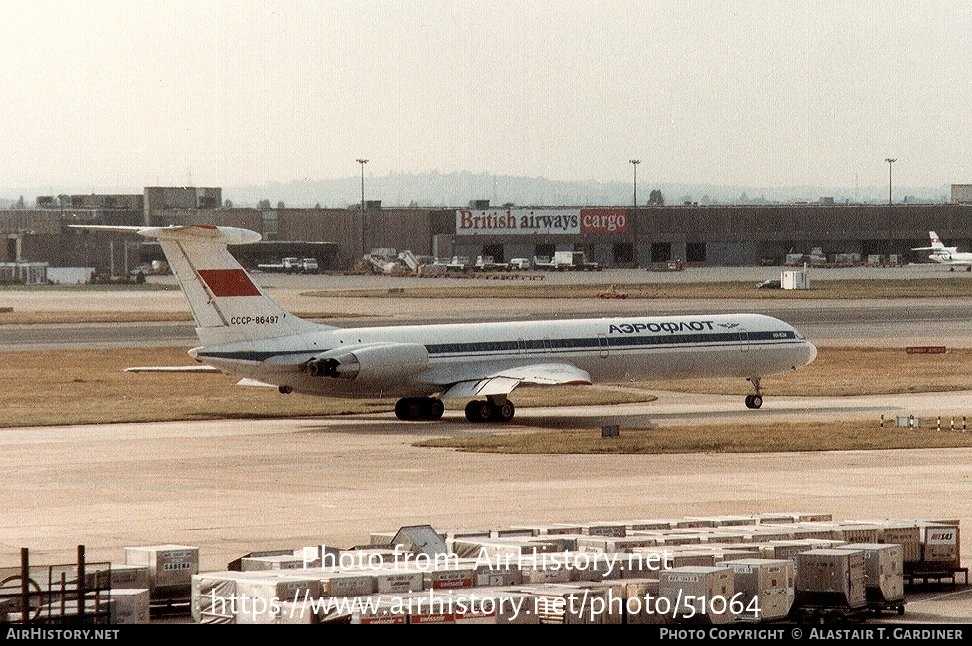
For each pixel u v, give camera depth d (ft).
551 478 367.66
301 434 481.87
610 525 253.85
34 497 338.13
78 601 196.24
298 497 336.49
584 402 598.75
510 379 505.66
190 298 480.64
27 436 476.13
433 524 295.89
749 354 563.89
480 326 531.09
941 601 228.63
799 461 399.85
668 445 432.25
